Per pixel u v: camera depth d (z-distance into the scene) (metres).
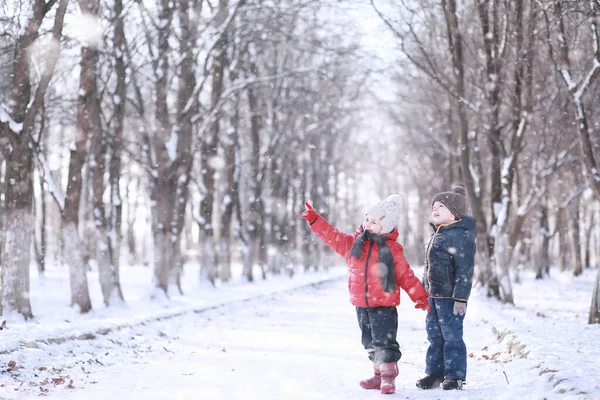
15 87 14.66
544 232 39.56
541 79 21.14
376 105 40.06
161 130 21.81
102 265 19.23
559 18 13.83
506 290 19.34
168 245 21.98
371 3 18.61
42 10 14.35
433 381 6.60
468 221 6.66
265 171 39.97
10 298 14.24
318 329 12.88
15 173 14.42
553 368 6.51
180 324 13.39
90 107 16.31
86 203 35.53
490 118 20.12
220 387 6.76
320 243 60.16
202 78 21.72
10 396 6.14
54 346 8.73
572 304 20.02
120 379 7.30
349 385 6.84
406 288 6.39
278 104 35.97
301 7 22.31
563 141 25.78
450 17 19.50
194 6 22.69
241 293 25.47
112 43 20.83
